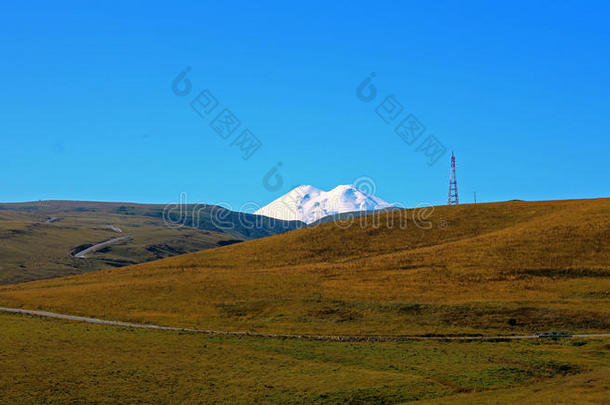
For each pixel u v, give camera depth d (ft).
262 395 160.25
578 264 301.84
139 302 278.26
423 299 269.44
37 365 178.40
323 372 178.91
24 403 150.82
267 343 213.66
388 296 276.00
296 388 165.07
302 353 200.64
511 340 218.38
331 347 209.15
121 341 210.79
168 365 184.55
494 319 242.99
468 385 168.14
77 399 154.92
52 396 155.74
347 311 258.78
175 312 262.47
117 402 154.30
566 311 244.83
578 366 185.06
